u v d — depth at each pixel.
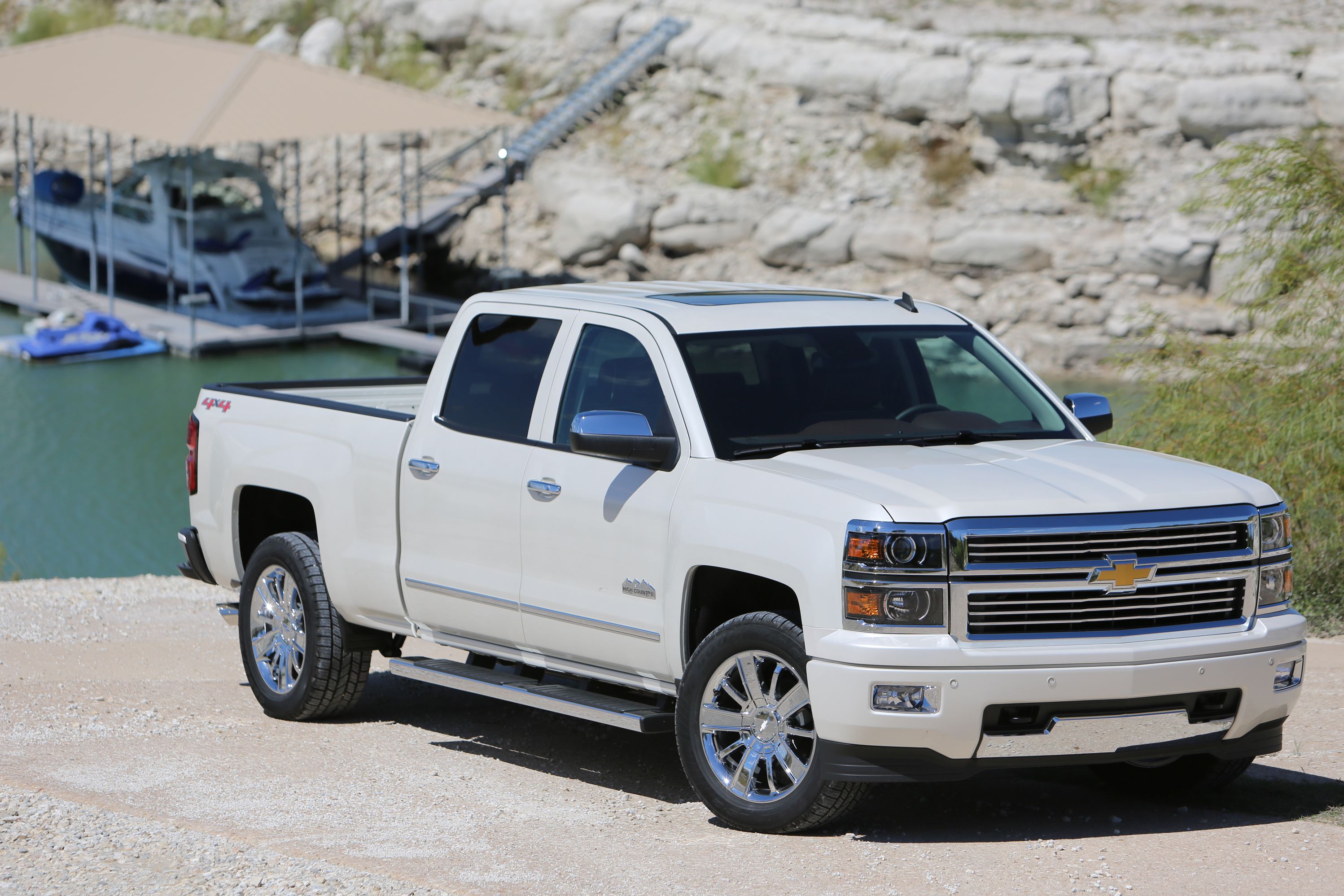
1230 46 56.28
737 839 8.83
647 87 66.88
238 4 85.81
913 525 8.23
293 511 12.97
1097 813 9.47
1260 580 8.91
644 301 10.41
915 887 7.89
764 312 10.28
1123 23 61.19
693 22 68.56
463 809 9.48
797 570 8.48
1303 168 17.94
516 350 10.70
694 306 10.31
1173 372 18.86
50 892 7.70
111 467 37.06
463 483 10.52
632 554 9.45
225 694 13.11
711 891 7.84
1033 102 55.06
